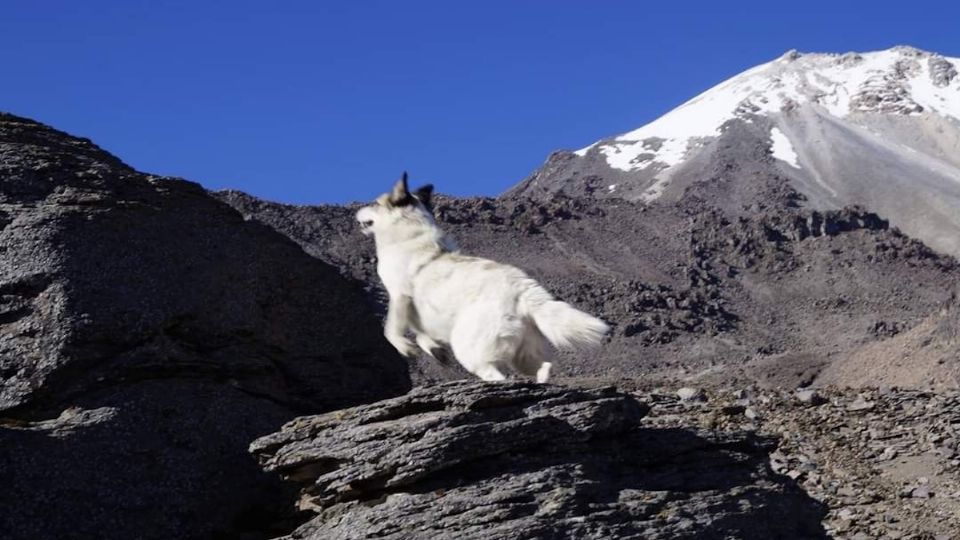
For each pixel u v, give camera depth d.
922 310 184.25
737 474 13.02
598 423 12.35
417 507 11.25
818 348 165.25
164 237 13.99
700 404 23.05
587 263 188.25
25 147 14.76
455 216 195.88
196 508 12.57
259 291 14.48
